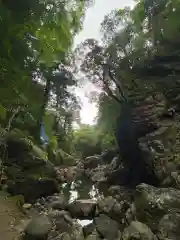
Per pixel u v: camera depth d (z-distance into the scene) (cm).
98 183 2030
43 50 1994
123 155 1902
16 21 1582
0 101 1577
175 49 1694
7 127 1497
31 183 1405
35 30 1819
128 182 1753
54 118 2877
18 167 1425
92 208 1212
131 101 1783
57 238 806
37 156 1577
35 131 2084
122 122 1869
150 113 1534
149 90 1673
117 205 1149
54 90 2542
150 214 869
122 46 2191
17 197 1205
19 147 1495
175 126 1334
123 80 2117
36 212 1111
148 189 968
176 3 1816
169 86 1571
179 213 809
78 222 1098
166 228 768
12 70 1608
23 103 1802
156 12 1950
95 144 3888
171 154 1244
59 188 1684
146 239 726
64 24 2142
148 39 2088
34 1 1645
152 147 1334
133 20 2253
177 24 1753
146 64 1795
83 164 2998
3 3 1507
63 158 2842
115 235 843
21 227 876
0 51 1518
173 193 920
